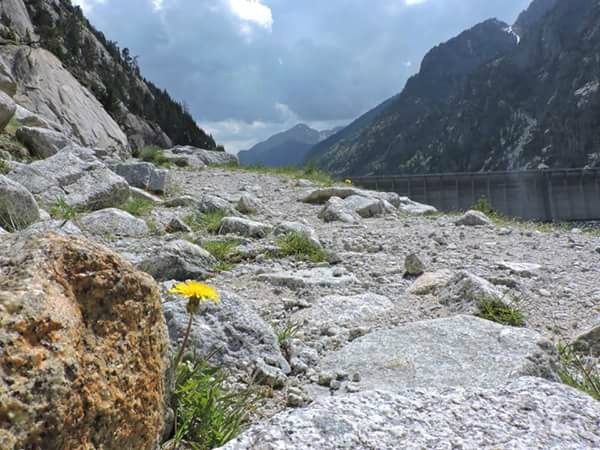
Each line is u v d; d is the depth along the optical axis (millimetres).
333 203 1876
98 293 303
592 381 550
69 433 250
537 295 913
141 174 2002
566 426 279
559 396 309
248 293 884
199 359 526
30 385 238
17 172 1454
